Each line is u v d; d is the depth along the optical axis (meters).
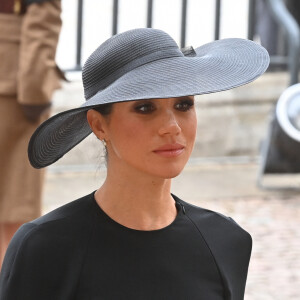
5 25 14.62
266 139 24.70
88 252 7.24
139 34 7.20
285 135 24.05
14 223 15.20
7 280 7.26
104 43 7.36
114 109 7.19
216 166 26.81
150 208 7.47
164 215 7.57
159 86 6.86
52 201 23.42
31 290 7.14
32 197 15.12
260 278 18.19
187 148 7.25
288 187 25.19
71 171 25.27
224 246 7.72
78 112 7.36
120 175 7.42
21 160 14.98
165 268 7.34
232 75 7.11
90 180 24.84
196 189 24.83
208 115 28.17
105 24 35.50
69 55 32.44
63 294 7.13
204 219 7.77
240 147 27.92
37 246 7.18
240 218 22.53
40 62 14.62
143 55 7.12
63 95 27.31
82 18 28.62
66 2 36.50
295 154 24.47
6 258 7.39
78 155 25.70
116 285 7.19
